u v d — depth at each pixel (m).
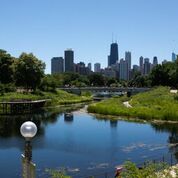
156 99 111.50
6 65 138.38
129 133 67.44
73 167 40.72
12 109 104.25
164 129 72.25
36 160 44.19
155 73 186.50
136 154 48.22
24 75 135.50
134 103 112.56
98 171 38.69
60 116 97.31
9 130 70.38
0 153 48.44
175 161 42.38
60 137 62.38
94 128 74.25
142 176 19.55
